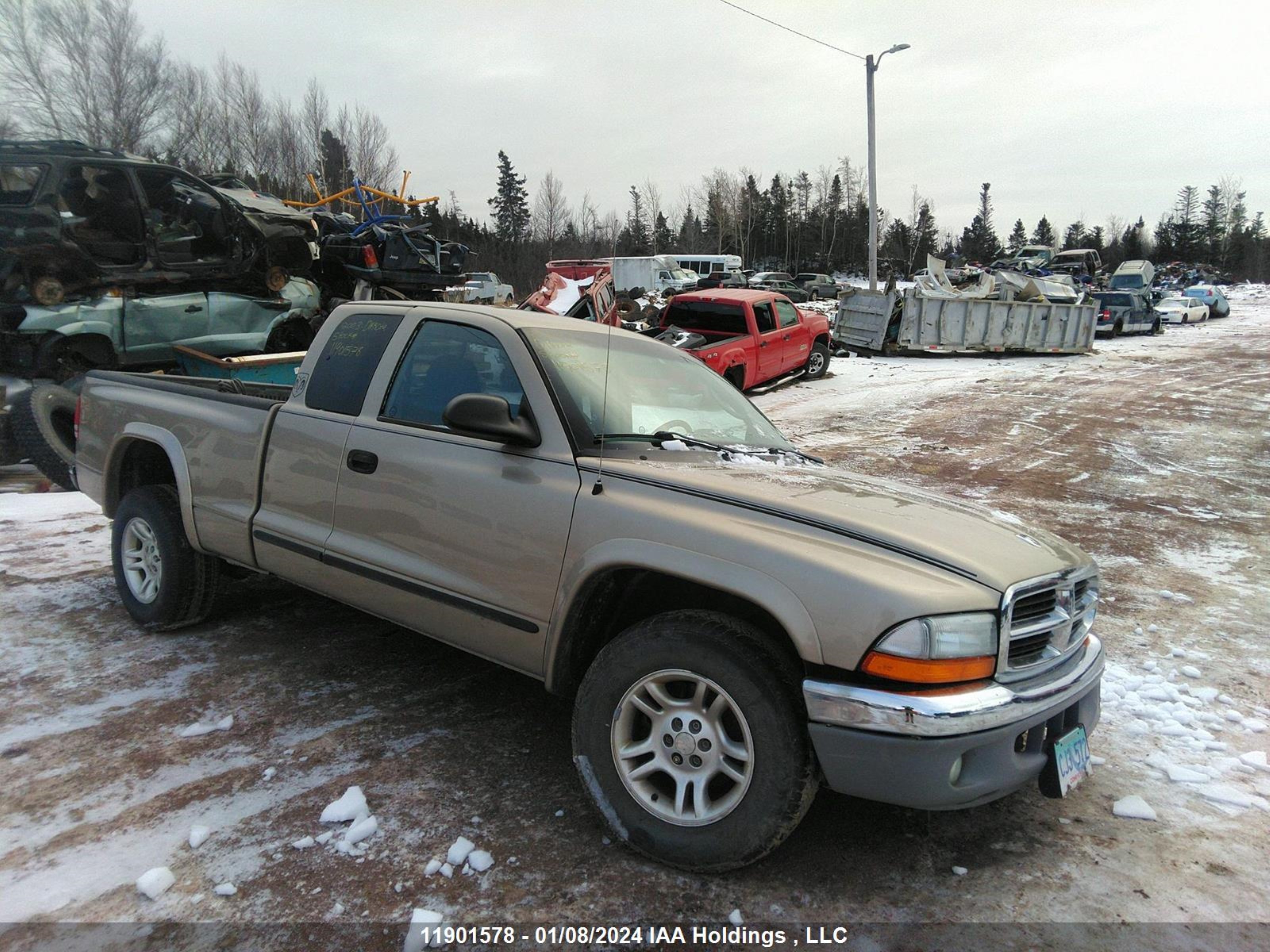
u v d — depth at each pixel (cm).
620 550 266
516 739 340
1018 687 247
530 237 6191
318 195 1489
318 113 3666
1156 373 1833
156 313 843
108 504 462
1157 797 317
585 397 317
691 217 7600
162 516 419
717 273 3956
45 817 275
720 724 253
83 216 798
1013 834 288
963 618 234
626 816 264
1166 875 268
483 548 300
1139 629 496
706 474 291
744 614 267
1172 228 9906
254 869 253
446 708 364
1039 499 812
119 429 450
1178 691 408
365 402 352
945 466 950
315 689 377
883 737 228
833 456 995
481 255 5178
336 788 299
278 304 980
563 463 292
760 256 8375
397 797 294
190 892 242
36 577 514
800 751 240
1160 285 6612
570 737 344
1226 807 311
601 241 6631
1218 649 468
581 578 273
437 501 313
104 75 2550
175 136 2889
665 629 259
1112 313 2802
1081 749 270
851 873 262
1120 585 574
